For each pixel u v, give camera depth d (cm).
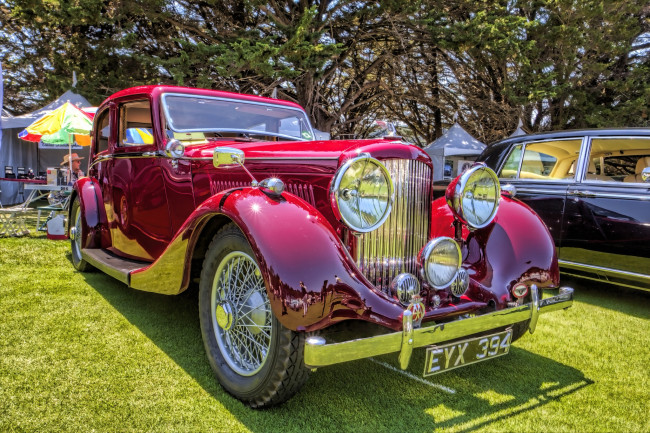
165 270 258
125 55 1188
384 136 247
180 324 314
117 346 273
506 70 1361
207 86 1073
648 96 1378
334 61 1489
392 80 1752
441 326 203
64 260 502
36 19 1126
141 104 345
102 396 215
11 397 209
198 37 1345
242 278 229
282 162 253
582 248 446
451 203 250
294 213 205
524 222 270
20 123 1068
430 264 219
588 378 261
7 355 253
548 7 1300
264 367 202
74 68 1152
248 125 356
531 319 238
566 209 456
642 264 407
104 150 398
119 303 354
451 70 1681
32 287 388
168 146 292
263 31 1356
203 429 193
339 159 224
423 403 226
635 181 446
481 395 237
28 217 895
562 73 1382
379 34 1509
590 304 425
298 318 184
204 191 290
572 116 1515
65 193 713
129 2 1077
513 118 1555
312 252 192
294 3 1328
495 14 1304
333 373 256
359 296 194
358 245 218
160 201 322
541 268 253
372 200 209
